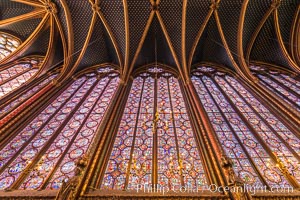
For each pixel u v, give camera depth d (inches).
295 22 509.4
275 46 542.6
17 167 259.4
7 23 501.0
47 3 498.6
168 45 550.9
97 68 568.7
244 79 482.6
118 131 326.3
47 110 384.2
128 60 525.3
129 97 437.1
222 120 349.4
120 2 488.4
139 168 256.4
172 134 319.0
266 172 249.4
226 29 526.3
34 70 511.5
